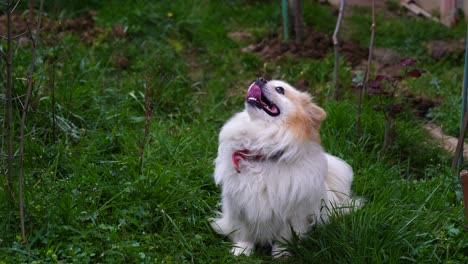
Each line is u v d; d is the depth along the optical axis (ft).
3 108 7.13
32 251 5.60
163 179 6.55
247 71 9.59
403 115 8.57
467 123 7.14
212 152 7.38
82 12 10.40
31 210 5.92
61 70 8.38
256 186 5.81
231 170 5.90
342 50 10.14
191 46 10.02
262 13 11.18
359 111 7.78
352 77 9.33
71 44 9.29
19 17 9.82
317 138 5.97
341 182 6.44
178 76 8.87
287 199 5.78
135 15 10.21
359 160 7.47
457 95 9.09
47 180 6.43
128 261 5.68
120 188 6.48
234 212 6.01
